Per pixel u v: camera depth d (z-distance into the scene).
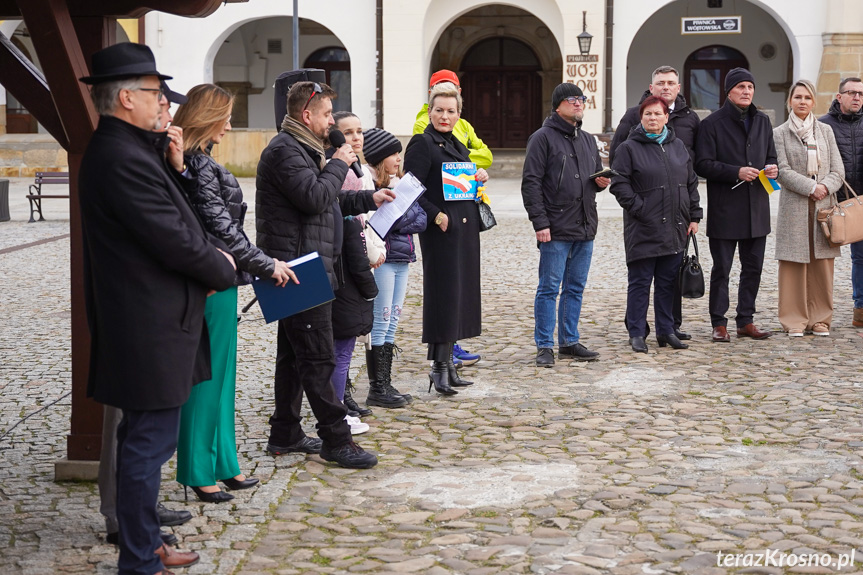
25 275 11.37
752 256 7.63
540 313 6.96
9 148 26.30
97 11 4.41
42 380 6.67
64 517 4.16
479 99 30.89
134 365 3.31
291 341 4.75
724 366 6.83
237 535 3.94
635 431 5.35
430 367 6.96
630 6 23.50
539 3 23.91
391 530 3.99
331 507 4.26
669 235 7.22
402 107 24.19
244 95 30.09
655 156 7.23
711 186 7.57
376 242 5.30
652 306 9.33
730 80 7.44
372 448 5.13
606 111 23.61
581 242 6.96
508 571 3.54
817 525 3.94
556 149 6.76
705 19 22.91
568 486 4.46
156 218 3.24
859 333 7.84
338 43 30.20
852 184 7.95
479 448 5.10
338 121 5.29
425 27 24.02
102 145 3.27
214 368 4.25
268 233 4.63
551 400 6.04
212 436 4.29
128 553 3.42
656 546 3.75
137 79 3.27
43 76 4.48
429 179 6.05
